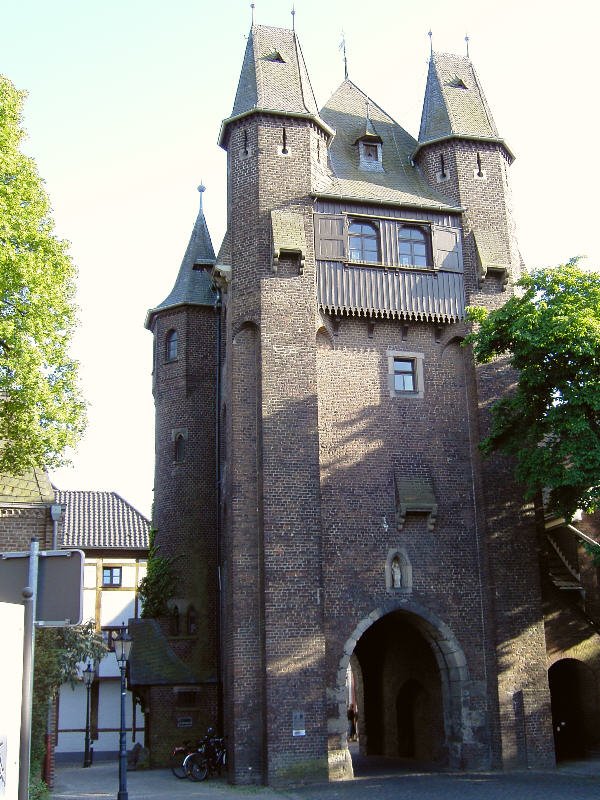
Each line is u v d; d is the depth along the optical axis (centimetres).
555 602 2655
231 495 2505
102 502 4578
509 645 2509
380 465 2623
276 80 2891
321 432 2595
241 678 2347
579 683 2773
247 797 2042
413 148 3250
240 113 2819
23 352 1944
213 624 3053
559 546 2934
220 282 2894
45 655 1973
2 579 864
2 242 1961
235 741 2300
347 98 3388
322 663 2348
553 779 2230
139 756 2981
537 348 2267
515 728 2455
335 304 2670
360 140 3127
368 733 3247
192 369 3325
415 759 2870
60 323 2095
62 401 2070
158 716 2916
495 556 2570
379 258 2777
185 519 3172
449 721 2516
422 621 2556
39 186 2131
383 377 2706
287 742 2264
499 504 2619
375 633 3222
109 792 2217
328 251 2711
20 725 816
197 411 3288
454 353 2802
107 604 4153
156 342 3466
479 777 2294
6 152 2038
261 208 2706
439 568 2580
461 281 2834
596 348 2180
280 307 2600
